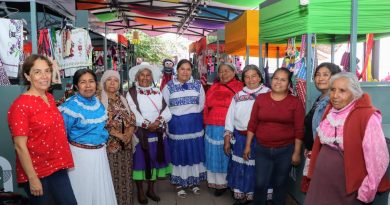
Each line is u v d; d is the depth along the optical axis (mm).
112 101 3182
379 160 1983
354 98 2121
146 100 3631
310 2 3064
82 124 2516
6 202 2168
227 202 3887
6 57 3014
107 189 2674
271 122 2998
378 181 2000
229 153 3672
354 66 3002
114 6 9383
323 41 4910
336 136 2154
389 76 4410
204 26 11820
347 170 2078
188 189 4270
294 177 3574
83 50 4301
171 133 3902
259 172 3090
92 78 2578
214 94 3869
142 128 3602
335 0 3082
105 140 2684
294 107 2943
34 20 3047
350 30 3059
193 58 11648
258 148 3094
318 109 2615
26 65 2123
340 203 2166
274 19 3891
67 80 4461
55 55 4188
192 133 3902
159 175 3828
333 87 2158
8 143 2791
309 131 2773
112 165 3133
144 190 4246
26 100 2078
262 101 3053
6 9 3672
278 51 6445
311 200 2301
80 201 2531
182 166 3898
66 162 2271
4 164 2793
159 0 8328
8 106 2770
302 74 3350
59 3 4098
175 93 3857
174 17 11062
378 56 5199
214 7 8359
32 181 2059
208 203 3863
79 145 2527
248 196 3545
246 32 4793
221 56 7629
